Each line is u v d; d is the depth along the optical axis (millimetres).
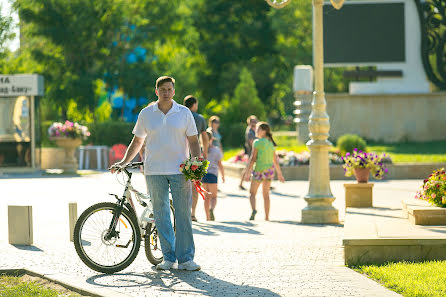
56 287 20641
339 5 37875
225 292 19281
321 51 37812
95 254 22281
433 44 102188
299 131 98375
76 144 78750
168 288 19859
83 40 138125
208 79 165875
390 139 104000
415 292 18422
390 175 67438
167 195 22766
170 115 22531
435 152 86000
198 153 22750
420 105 103375
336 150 71875
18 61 144375
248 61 166375
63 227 33875
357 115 104438
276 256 25062
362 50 102000
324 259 24406
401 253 23156
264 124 38312
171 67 140625
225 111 132500
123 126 111062
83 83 136750
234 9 164875
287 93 184125
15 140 81000
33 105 81312
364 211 33250
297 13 186500
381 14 101750
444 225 26562
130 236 22594
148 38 144500
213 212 39625
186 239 22609
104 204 22406
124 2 140250
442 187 27531
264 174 38375
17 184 63688
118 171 23219
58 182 65750
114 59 142250
